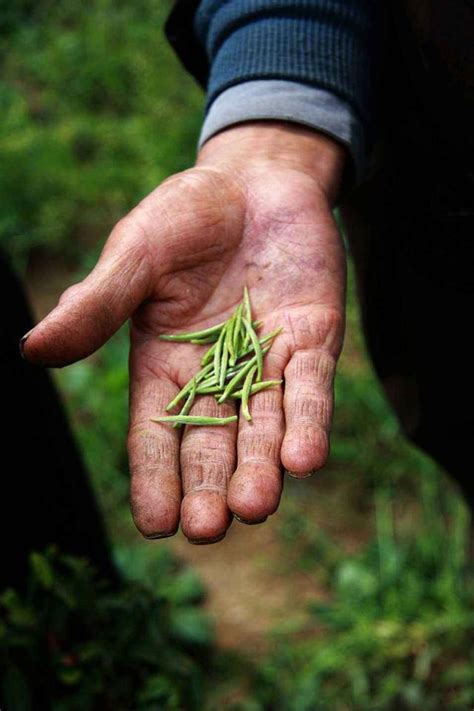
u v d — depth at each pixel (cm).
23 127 138
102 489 95
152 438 57
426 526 90
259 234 61
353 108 62
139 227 59
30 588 67
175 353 60
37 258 127
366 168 64
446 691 79
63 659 67
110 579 76
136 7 164
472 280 63
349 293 107
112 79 149
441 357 67
